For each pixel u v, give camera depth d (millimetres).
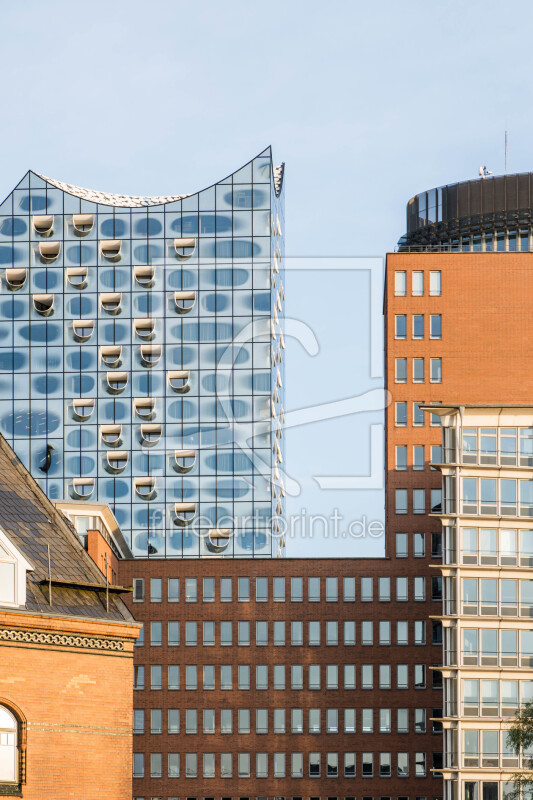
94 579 145250
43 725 132125
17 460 155750
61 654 134750
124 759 136500
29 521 148125
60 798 131750
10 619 131625
